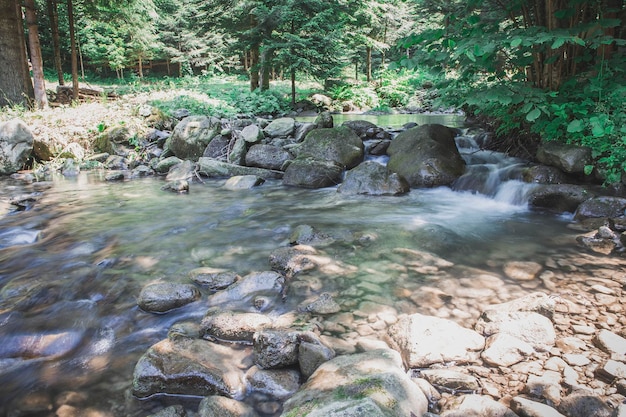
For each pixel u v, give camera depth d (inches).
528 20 255.9
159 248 165.0
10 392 87.8
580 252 152.7
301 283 130.3
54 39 629.0
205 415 76.5
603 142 208.1
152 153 371.2
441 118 597.3
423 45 228.4
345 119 591.5
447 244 164.1
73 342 104.0
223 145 349.4
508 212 211.8
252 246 166.6
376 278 133.7
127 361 97.1
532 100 210.1
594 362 87.7
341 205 230.5
